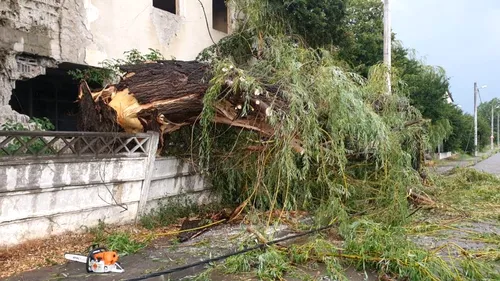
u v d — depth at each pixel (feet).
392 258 14.11
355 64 48.67
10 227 14.57
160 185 21.35
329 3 38.86
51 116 37.50
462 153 110.11
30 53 25.94
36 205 15.28
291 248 15.84
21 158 14.57
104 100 20.74
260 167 20.95
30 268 14.17
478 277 13.56
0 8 24.06
